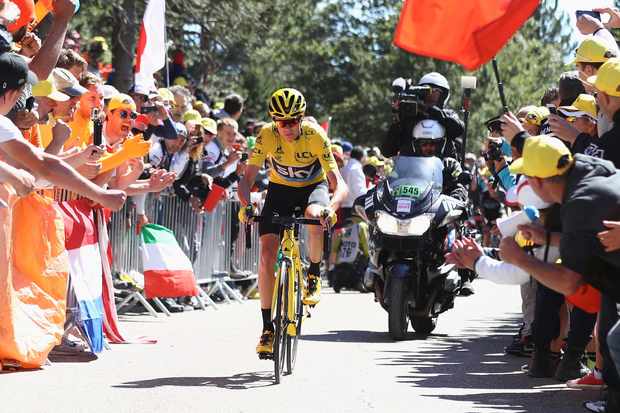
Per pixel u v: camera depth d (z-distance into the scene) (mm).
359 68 110250
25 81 16422
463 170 25688
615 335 13141
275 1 57344
